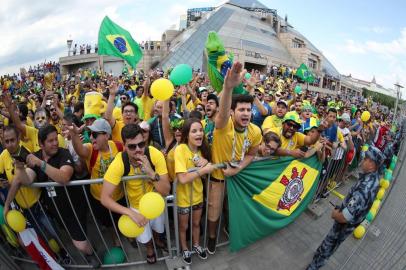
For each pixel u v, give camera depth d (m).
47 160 2.84
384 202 5.65
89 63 47.59
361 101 33.00
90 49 48.25
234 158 3.09
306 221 4.43
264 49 60.25
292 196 3.88
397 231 4.66
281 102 4.49
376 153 2.91
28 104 8.88
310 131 4.09
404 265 3.80
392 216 5.15
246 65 51.16
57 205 2.90
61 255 3.26
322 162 4.30
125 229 2.60
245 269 3.26
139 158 2.62
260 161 3.34
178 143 3.27
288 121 3.88
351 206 2.88
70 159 2.81
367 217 4.66
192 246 3.37
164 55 48.53
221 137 2.99
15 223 2.69
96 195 3.23
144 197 2.54
